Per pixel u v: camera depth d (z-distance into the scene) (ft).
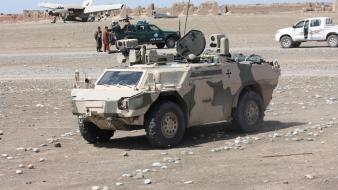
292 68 99.71
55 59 134.21
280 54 125.08
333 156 35.58
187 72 42.32
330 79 82.58
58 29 231.09
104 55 139.44
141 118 40.19
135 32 162.20
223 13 422.82
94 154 40.04
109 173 33.78
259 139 42.60
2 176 33.94
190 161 36.01
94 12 313.94
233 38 181.57
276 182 30.12
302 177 30.86
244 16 291.17
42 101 71.67
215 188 29.48
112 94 40.75
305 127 47.26
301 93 70.13
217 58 45.27
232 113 45.78
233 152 38.29
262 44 157.17
